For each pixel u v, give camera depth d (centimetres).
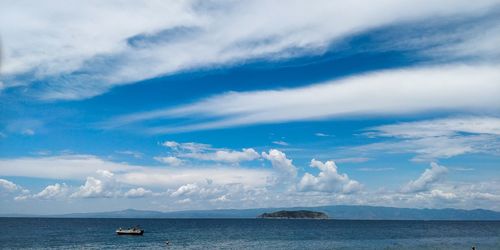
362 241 12612
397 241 12650
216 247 10656
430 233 17312
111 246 10800
